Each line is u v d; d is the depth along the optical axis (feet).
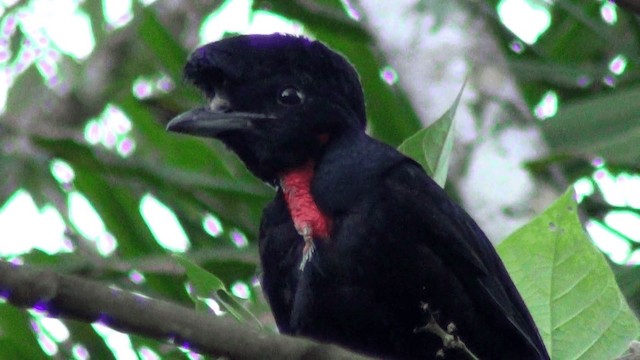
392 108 41.32
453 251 29.35
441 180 29.91
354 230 28.84
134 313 21.15
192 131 30.83
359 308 28.68
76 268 38.09
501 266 30.58
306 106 30.66
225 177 41.91
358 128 30.94
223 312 27.04
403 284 28.73
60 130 48.52
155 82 50.49
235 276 39.70
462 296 29.04
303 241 29.48
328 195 29.35
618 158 34.60
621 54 45.42
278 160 30.50
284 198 30.27
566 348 27.94
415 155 30.07
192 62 31.12
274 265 30.04
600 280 28.02
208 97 31.60
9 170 46.21
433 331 27.07
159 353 36.78
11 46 51.67
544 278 28.17
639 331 27.73
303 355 21.77
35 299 20.71
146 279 38.75
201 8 51.19
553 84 45.34
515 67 41.91
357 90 31.53
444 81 40.27
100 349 36.86
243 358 21.68
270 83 30.86
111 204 41.60
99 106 49.98
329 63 31.14
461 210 30.17
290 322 30.09
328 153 30.32
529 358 29.91
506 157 37.88
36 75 51.21
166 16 51.08
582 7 47.19
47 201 45.65
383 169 29.48
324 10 43.42
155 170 40.45
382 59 42.70
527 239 28.27
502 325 29.71
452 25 41.29
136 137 44.16
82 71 50.67
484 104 39.37
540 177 37.73
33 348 36.73
